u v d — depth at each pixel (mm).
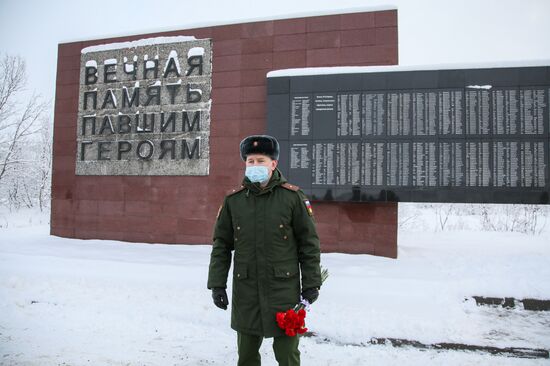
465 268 5555
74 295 4785
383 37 6746
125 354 3332
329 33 6965
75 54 8430
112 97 8039
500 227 12648
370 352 3449
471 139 5977
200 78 7527
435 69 6141
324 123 6492
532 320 3947
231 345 3564
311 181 6500
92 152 8133
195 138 7496
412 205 14672
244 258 2381
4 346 3463
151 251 6938
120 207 7918
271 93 6691
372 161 6312
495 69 5941
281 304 2299
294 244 2428
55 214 8375
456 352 3457
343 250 6648
